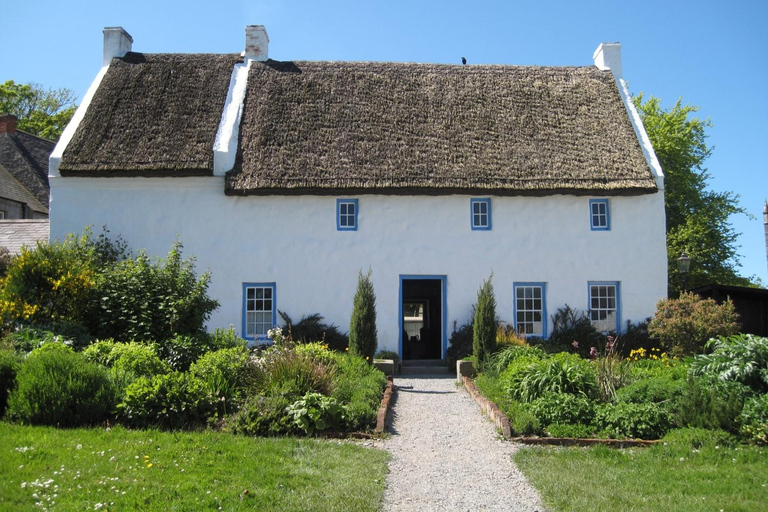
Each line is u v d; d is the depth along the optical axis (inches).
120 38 784.3
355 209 676.1
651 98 1219.2
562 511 256.1
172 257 562.3
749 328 706.2
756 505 256.2
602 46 811.4
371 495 265.9
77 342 468.8
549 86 774.5
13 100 1517.0
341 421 372.5
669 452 324.8
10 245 754.8
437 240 674.2
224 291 663.1
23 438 301.7
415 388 534.3
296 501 252.5
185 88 729.0
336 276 668.7
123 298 510.0
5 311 486.0
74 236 633.0
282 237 668.7
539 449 341.1
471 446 351.9
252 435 344.2
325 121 703.1
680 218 1144.2
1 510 222.5
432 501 268.8
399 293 669.9
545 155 684.7
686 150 1144.8
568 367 414.3
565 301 675.4
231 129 683.4
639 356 624.1
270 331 527.2
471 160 674.2
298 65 774.5
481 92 757.9
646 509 253.6
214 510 236.2
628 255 681.6
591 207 686.5
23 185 1082.7
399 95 743.7
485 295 566.6
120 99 710.5
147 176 656.4
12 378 359.3
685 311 573.0
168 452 297.4
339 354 563.8
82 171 642.8
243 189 644.1
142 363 411.2
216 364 412.5
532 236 678.5
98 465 272.4
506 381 448.5
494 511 258.4
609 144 699.4
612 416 366.3
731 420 347.6
